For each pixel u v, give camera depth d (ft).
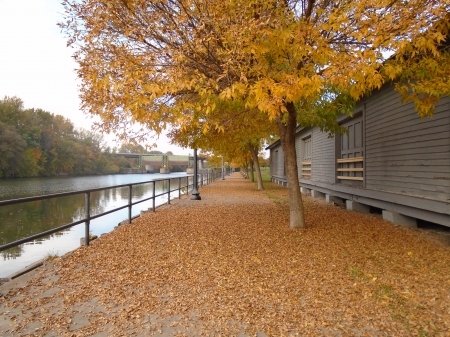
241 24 13.64
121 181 121.49
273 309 10.46
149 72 14.06
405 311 10.19
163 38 15.39
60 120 174.40
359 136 33.04
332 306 10.62
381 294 11.51
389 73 13.69
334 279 13.00
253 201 42.39
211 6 13.67
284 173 79.61
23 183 106.73
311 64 14.56
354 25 14.88
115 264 15.10
